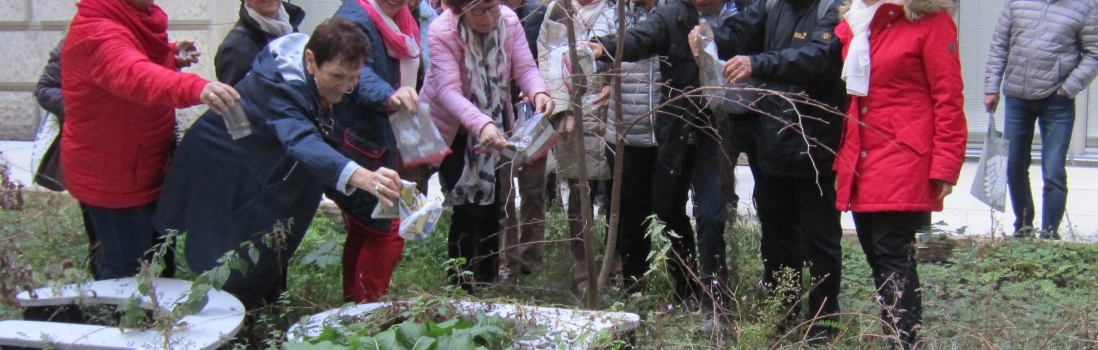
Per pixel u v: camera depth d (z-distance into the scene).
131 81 3.74
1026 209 6.58
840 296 5.27
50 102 4.41
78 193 4.16
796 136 4.30
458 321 3.66
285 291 4.55
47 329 3.71
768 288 4.71
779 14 4.40
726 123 4.45
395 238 4.37
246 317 4.12
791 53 4.12
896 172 3.96
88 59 3.84
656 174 4.85
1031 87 6.34
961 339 4.08
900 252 4.07
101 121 4.00
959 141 3.90
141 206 4.25
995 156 4.39
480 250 5.15
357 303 4.36
